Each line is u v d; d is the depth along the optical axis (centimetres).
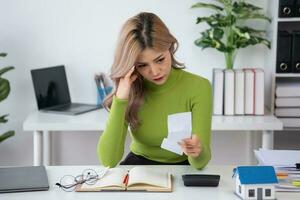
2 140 320
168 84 210
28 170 188
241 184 160
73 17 336
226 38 320
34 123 283
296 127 312
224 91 306
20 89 346
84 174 185
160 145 215
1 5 335
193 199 161
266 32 327
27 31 338
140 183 170
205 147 195
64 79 335
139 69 194
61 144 356
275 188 166
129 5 333
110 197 163
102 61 340
